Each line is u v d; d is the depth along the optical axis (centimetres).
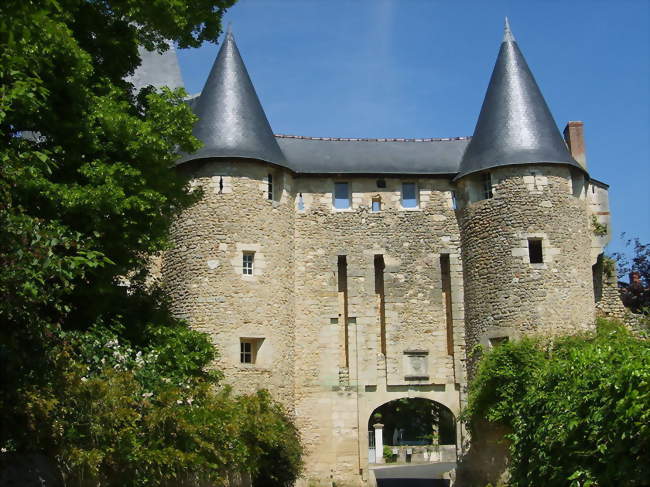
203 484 1566
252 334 2303
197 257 2334
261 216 2383
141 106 1819
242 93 2466
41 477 1180
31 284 1057
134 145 1541
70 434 1218
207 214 2350
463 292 2512
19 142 1361
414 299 2522
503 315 2345
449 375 2481
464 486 2328
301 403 2433
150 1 1568
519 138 2431
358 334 2488
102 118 1496
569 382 1298
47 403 1138
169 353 1703
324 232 2545
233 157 2359
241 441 1697
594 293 2667
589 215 2648
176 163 2395
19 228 1055
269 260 2375
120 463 1317
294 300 2475
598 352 1298
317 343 2473
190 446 1427
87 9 1573
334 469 2402
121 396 1288
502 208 2398
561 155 2419
